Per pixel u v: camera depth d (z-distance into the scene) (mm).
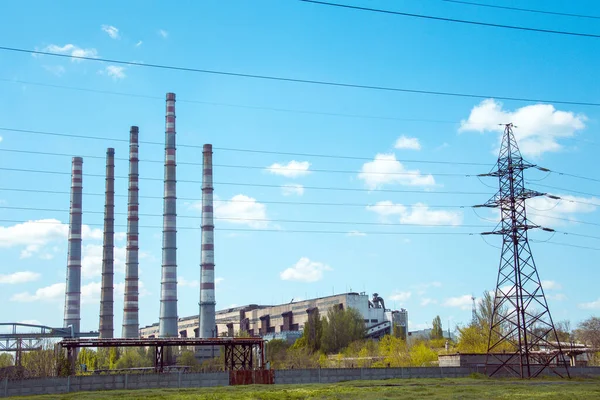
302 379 77500
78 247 173750
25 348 122688
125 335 165500
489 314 129500
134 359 146000
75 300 170750
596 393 53531
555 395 51562
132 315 167000
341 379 79125
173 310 166750
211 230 175750
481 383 70375
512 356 86812
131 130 177500
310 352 169875
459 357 85750
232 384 74188
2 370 100688
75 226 174250
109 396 57844
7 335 133375
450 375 84250
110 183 177500
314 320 185500
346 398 51219
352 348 170375
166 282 167625
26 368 108312
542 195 84375
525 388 60875
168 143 175125
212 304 172500
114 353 156250
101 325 169250
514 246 83812
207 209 176000
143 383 69688
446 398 49844
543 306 82125
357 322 194375
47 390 64812
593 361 124812
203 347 167375
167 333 164750
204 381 72750
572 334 170250
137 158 176625
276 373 76438
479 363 86375
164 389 67625
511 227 83938
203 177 177875
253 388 66688
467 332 129375
